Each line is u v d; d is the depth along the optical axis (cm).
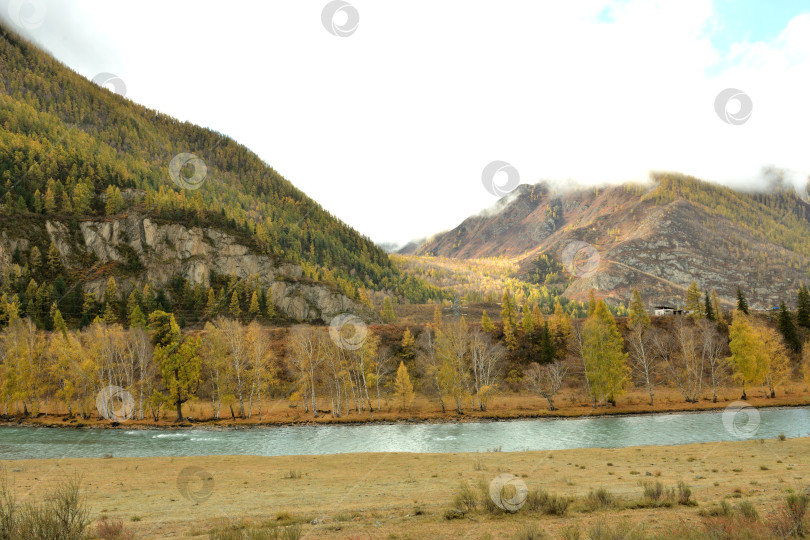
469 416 6197
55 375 6444
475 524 1432
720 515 1374
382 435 5047
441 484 2284
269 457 3534
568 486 2111
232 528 1345
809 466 2448
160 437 5034
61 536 1106
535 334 9975
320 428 5700
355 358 6950
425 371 7225
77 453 4031
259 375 6581
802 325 10588
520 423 5700
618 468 2645
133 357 6738
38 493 2125
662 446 3591
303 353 6788
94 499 2033
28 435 5156
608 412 6175
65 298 12469
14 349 6425
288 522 1523
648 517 1418
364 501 1911
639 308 10169
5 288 12469
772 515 1319
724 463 2691
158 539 1341
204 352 6931
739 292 11350
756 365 6769
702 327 8450
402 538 1288
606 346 6588
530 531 1223
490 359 7325
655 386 7819
